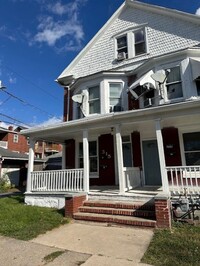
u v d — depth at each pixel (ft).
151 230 19.10
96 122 29.50
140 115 26.50
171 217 20.74
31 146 35.35
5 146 110.01
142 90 35.29
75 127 31.55
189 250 14.03
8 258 13.62
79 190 29.09
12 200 36.63
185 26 37.01
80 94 39.42
